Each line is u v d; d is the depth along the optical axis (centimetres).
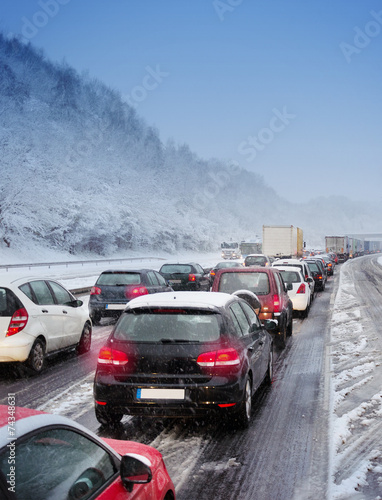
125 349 529
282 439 517
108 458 242
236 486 411
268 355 725
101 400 524
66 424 220
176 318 546
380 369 831
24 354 766
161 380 516
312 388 720
